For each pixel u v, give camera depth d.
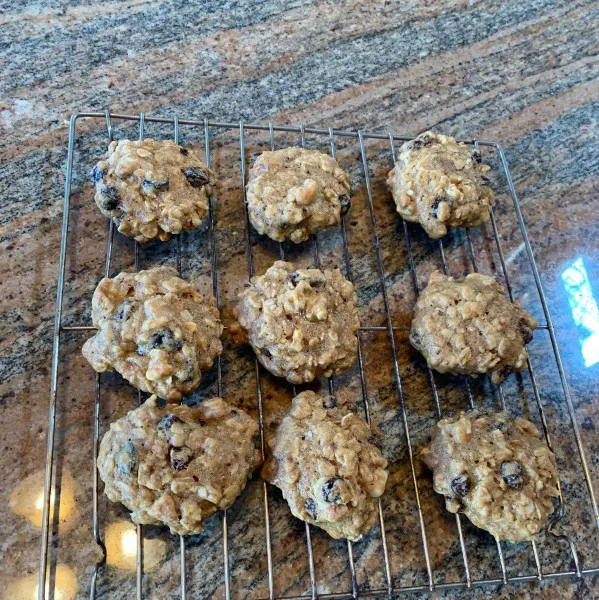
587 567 0.29
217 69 0.36
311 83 0.36
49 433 0.26
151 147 0.30
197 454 0.25
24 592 0.25
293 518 0.28
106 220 0.31
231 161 0.34
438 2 0.40
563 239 0.36
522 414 0.32
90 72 0.34
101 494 0.27
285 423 0.27
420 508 0.28
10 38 0.34
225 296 0.31
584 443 0.32
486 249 0.35
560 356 0.33
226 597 0.25
